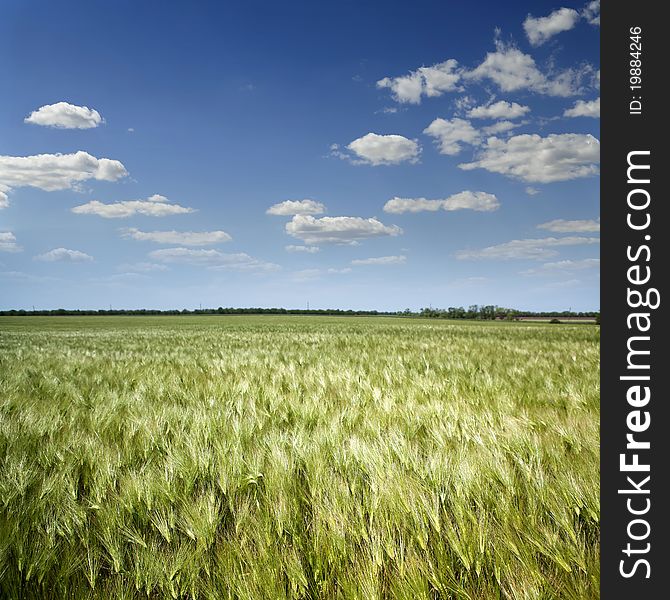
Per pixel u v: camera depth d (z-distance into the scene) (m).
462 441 3.23
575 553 1.94
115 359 9.79
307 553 1.98
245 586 1.72
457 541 1.99
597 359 9.32
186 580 1.82
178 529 2.23
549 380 6.12
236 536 2.09
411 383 5.88
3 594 1.79
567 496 2.36
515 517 2.17
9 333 28.66
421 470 2.61
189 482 2.61
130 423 3.83
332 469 2.72
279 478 2.57
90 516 2.37
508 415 3.95
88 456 3.01
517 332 27.38
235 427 3.51
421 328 34.09
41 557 1.93
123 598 1.76
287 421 4.12
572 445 3.14
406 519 2.16
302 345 14.20
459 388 5.68
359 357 9.85
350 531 2.04
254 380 6.31
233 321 63.69
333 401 4.81
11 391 5.46
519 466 2.75
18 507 2.27
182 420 3.90
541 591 1.74
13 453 3.05
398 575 1.81
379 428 3.52
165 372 7.26
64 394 5.50
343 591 1.77
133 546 2.07
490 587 1.81
